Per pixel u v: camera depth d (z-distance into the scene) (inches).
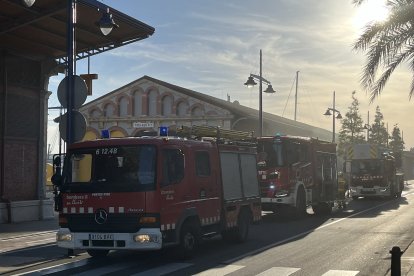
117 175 404.5
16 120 762.2
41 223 735.1
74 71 499.5
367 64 531.2
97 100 1781.5
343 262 422.3
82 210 406.9
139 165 401.7
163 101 1731.1
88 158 417.4
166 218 399.9
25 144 778.2
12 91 755.4
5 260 438.0
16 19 639.8
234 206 514.9
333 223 743.7
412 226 698.8
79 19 669.3
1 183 736.3
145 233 388.8
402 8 504.1
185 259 429.7
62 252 482.0
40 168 799.7
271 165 784.3
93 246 401.1
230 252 474.0
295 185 795.4
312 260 431.2
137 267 402.6
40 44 754.8
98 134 1768.0
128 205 394.3
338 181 1019.9
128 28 704.4
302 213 818.2
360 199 1430.9
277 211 794.8
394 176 1451.8
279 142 785.6
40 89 803.4
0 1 583.5
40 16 626.8
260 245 519.2
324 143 933.8
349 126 2127.2
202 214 450.3
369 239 564.1
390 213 927.7
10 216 735.1
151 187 394.0
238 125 1686.8
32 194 788.0
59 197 419.2
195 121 1684.3
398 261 236.5
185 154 434.0
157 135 474.6
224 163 505.7
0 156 735.1
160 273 375.6
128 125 1742.1
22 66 775.1
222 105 1667.1
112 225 397.1
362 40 527.2
